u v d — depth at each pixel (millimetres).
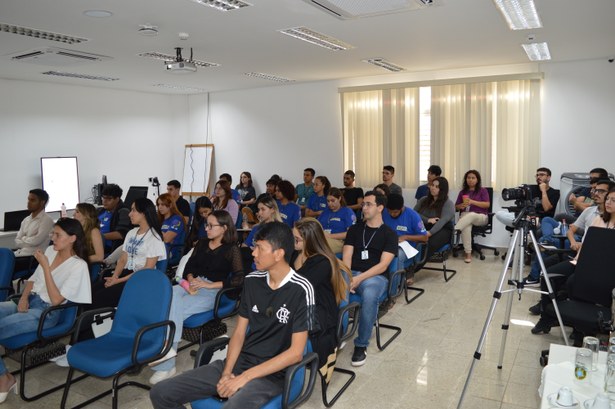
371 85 7977
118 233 5527
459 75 7453
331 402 3037
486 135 7324
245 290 2523
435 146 7652
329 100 8578
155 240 4000
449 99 7504
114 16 4164
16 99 7500
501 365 3479
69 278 3246
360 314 3518
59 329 3205
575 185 6113
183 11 4066
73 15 4109
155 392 2312
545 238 5270
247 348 2451
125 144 9211
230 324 4430
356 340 3572
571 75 6820
